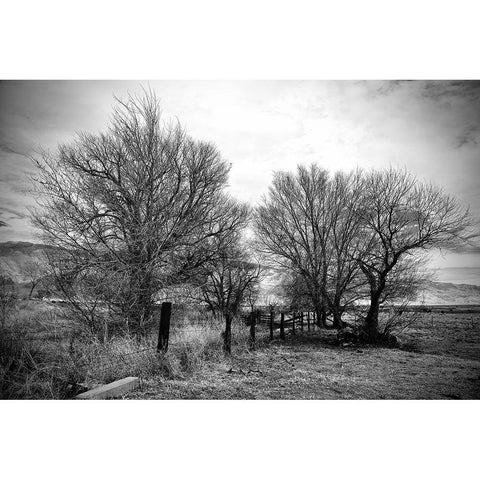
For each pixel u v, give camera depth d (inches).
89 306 349.1
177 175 463.8
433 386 281.1
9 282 267.9
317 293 732.0
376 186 579.8
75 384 214.1
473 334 722.2
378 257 581.0
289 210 785.6
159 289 418.3
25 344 237.8
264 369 315.3
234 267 663.1
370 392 261.1
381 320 595.2
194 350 301.3
